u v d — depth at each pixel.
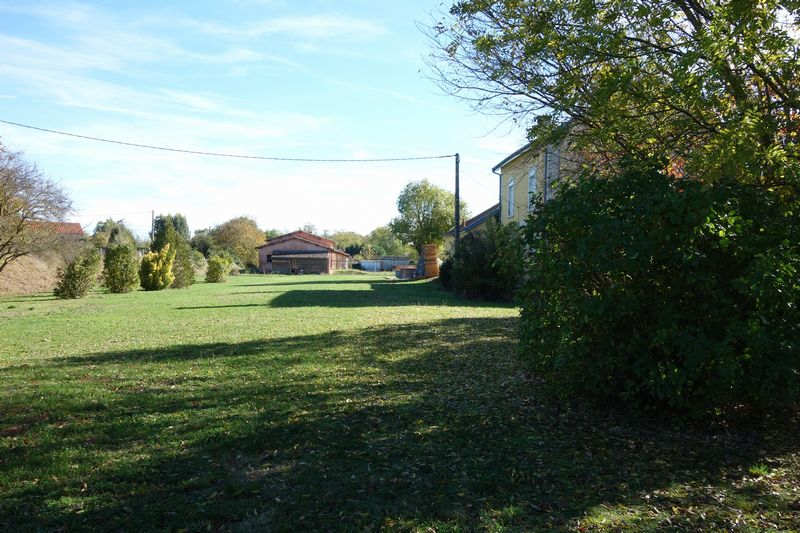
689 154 5.84
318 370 7.77
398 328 12.46
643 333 4.77
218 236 80.44
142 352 9.45
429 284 36.25
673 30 5.89
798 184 4.93
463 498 3.58
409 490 3.70
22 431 4.98
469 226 38.19
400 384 6.86
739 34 4.89
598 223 4.63
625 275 4.72
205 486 3.77
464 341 10.31
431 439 4.75
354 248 110.19
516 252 5.58
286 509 3.41
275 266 76.56
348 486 3.77
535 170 18.84
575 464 4.17
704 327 4.55
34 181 27.55
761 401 4.60
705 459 4.26
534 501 3.54
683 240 4.46
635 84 5.93
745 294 4.37
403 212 71.12
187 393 6.41
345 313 16.58
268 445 4.59
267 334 11.77
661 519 3.29
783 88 5.43
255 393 6.41
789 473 3.99
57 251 30.06
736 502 3.53
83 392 6.47
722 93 5.46
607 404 5.48
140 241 67.38
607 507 3.45
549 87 6.74
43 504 3.47
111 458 4.29
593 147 7.16
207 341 10.78
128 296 26.84
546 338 5.24
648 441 4.66
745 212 4.66
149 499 3.55
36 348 10.15
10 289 30.98
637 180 4.84
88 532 3.12
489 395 6.23
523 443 4.63
